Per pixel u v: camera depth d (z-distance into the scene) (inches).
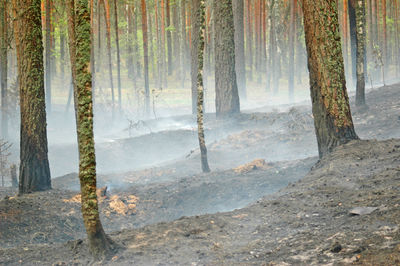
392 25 1857.8
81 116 198.1
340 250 163.2
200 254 187.3
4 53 730.8
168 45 1752.0
